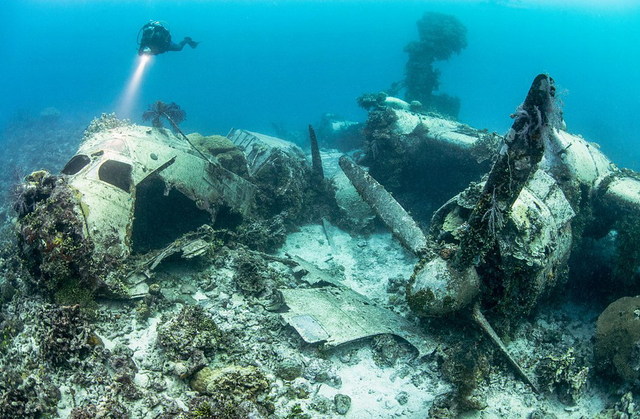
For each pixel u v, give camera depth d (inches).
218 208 481.7
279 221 541.0
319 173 630.5
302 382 297.9
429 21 1170.6
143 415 256.4
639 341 306.2
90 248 335.0
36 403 249.4
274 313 365.1
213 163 490.9
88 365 279.9
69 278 332.8
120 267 350.9
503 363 336.8
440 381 313.7
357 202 602.2
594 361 333.1
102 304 343.3
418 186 628.7
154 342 314.7
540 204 346.3
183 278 404.2
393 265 500.7
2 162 1261.1
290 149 773.9
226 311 365.1
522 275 323.3
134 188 393.4
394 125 613.0
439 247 343.6
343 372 316.8
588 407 306.5
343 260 517.3
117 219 363.3
